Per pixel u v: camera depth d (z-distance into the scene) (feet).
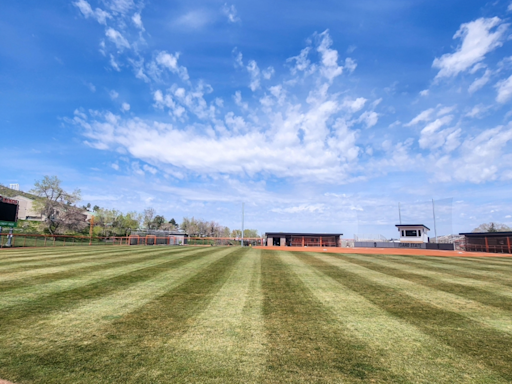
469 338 14.52
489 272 38.14
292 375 10.54
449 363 11.73
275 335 14.55
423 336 14.73
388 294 24.23
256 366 11.20
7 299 20.38
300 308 19.60
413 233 126.00
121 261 44.09
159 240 140.97
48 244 116.78
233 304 20.33
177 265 40.70
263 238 131.95
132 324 15.74
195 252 67.21
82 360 11.43
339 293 24.43
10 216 92.32
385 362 11.73
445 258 61.72
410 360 11.96
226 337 14.15
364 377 10.46
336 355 12.32
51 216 151.02
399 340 14.14
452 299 22.62
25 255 53.47
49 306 18.85
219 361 11.57
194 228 277.03
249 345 13.23
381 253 80.69
